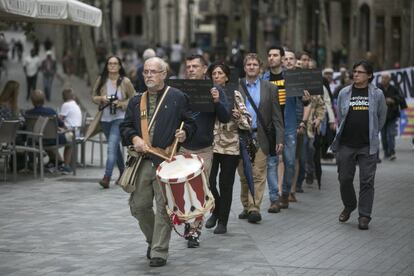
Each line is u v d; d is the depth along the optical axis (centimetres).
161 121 1462
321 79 2014
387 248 1645
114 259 1527
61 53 9019
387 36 7725
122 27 15488
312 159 2517
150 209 1502
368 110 1848
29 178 2577
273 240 1708
